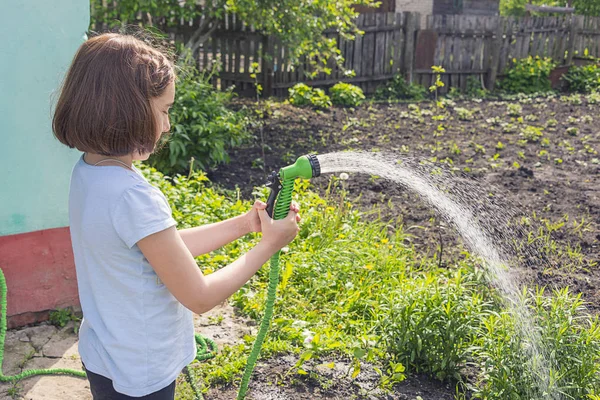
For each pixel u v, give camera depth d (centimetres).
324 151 875
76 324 391
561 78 1658
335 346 373
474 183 716
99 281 189
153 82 182
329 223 531
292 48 1026
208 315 412
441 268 499
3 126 355
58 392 327
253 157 822
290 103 1202
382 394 340
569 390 326
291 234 221
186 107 744
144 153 191
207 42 1276
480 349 339
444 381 358
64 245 388
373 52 1462
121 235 182
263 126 989
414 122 1118
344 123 1066
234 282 203
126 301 189
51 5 354
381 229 593
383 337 373
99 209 182
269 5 955
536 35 1667
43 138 367
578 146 958
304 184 620
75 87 180
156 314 193
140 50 185
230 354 363
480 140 980
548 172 802
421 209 649
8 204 366
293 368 355
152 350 193
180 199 549
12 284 377
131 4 955
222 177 732
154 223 182
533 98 1498
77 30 365
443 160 826
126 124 178
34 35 353
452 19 1537
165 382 198
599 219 633
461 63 1577
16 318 383
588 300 458
